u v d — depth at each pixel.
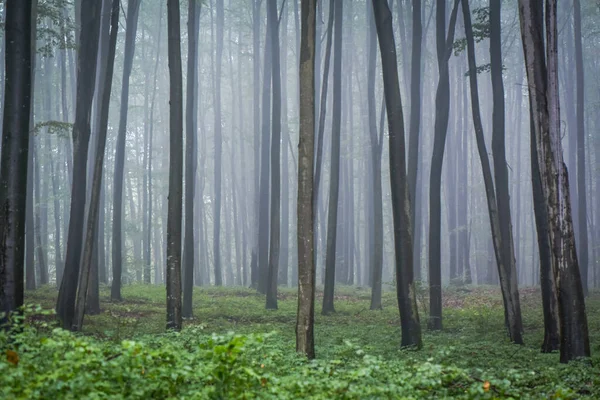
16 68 11.11
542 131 11.98
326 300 22.91
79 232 16.61
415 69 21.11
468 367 10.75
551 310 13.74
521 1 12.36
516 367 10.73
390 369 7.89
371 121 27.30
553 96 11.91
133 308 22.19
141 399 5.64
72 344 5.92
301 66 10.98
